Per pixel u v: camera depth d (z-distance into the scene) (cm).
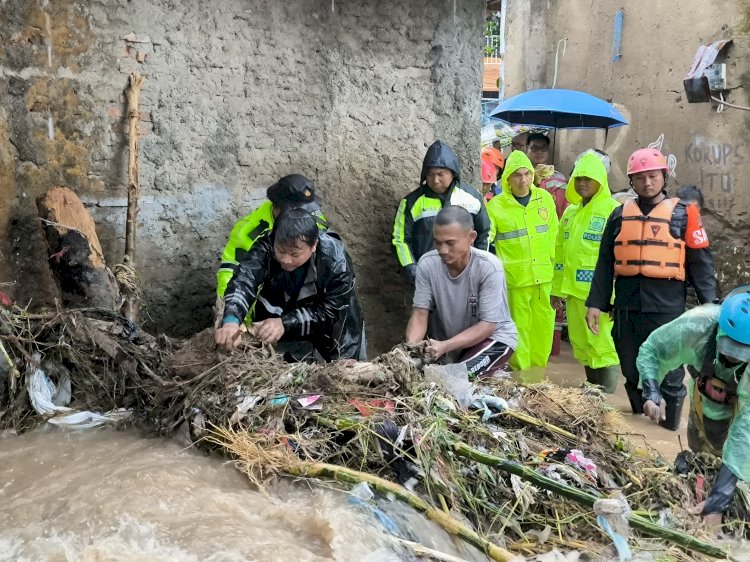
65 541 215
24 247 477
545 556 260
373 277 608
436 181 559
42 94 478
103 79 497
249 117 552
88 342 353
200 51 528
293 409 290
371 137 596
